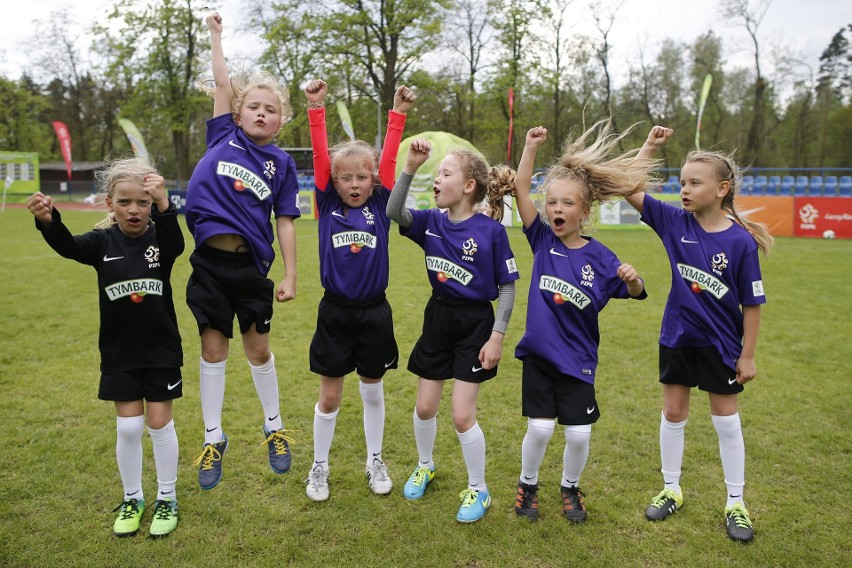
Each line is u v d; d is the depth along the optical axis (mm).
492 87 34406
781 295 9680
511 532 3281
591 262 3389
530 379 3371
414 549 3123
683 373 3434
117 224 3248
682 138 40969
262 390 3650
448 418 4789
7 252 13414
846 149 38562
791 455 4160
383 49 32156
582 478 3869
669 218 3512
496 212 3645
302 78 32375
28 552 3012
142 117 37188
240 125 3463
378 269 3537
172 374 3252
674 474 3541
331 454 4188
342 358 3553
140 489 3340
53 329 7133
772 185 24766
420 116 39531
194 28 35125
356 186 3482
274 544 3131
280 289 3377
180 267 11891
